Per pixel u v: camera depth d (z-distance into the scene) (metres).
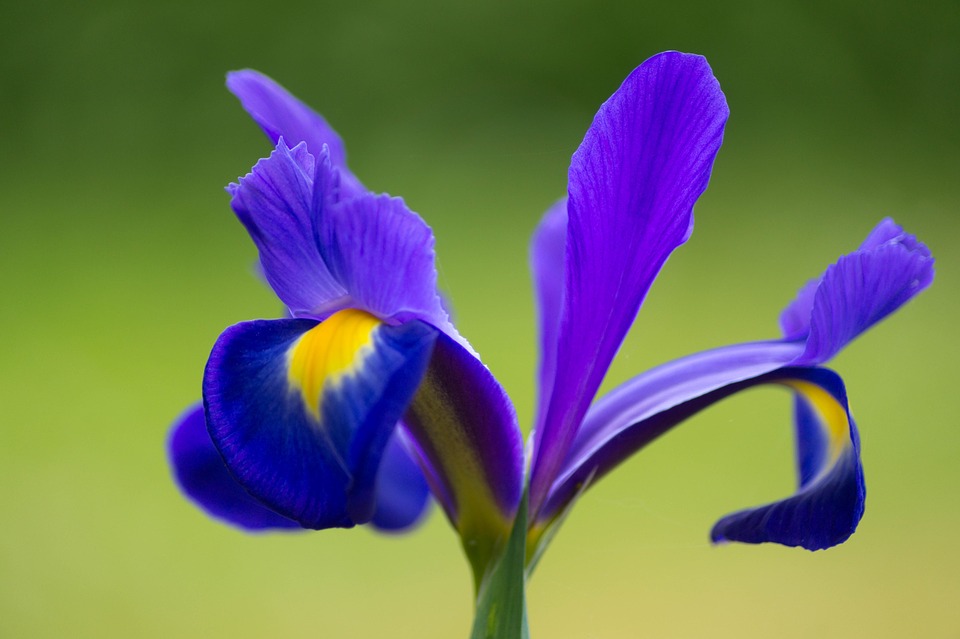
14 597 0.88
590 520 0.92
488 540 0.44
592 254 0.43
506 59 2.39
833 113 2.23
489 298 1.54
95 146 2.15
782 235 1.77
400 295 0.41
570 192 0.42
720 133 0.42
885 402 1.20
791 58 2.28
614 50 2.39
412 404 0.43
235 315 1.55
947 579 0.88
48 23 2.24
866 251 0.43
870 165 2.07
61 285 1.64
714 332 1.39
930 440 1.11
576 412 0.44
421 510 0.47
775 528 0.44
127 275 1.70
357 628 0.85
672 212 0.43
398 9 2.38
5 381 1.31
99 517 1.00
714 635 0.80
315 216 0.42
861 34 2.26
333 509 0.41
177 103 2.23
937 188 1.96
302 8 2.34
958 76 2.21
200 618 0.86
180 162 2.12
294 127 0.44
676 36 2.38
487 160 2.16
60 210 1.94
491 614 0.43
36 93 2.20
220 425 0.42
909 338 1.38
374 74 2.34
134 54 2.26
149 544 0.96
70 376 1.32
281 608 0.87
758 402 1.14
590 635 0.81
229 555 0.94
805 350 0.43
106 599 0.88
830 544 0.43
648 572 0.87
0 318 1.51
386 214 0.41
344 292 0.42
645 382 0.45
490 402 0.42
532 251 0.46
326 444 0.41
